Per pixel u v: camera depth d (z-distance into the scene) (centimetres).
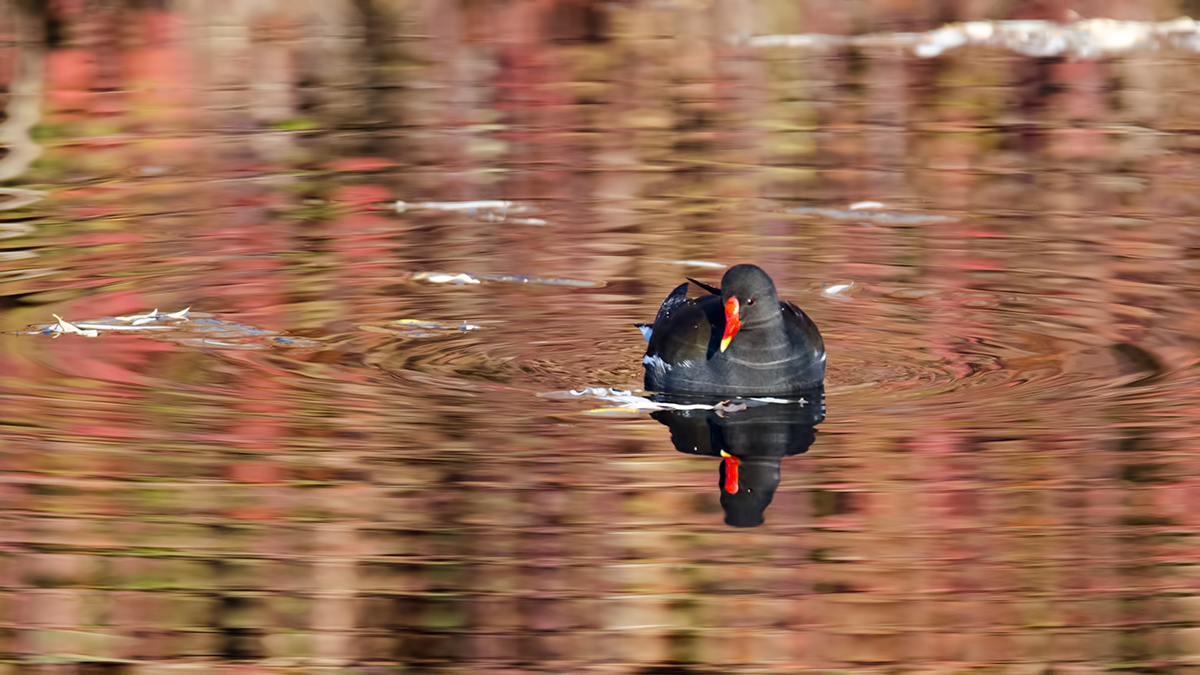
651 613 820
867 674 762
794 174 1877
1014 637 791
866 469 982
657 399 1125
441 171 1906
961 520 909
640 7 3206
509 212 1716
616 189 1816
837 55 2662
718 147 2025
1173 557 864
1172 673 758
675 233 1623
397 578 851
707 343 1141
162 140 2053
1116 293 1385
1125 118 2148
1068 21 2977
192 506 924
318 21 3017
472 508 929
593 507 931
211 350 1227
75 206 1717
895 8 3170
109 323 1294
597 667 775
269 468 977
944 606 820
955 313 1333
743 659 781
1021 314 1327
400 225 1661
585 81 2461
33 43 2694
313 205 1742
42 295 1374
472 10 3159
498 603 827
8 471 962
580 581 848
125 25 2898
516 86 2423
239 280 1440
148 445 1009
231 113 2214
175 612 816
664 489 953
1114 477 960
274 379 1156
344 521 910
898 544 884
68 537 881
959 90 2356
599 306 1370
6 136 2053
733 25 2992
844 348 1240
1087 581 843
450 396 1124
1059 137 2047
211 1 3175
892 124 2144
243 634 801
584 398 1126
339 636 801
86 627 803
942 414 1078
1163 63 2538
